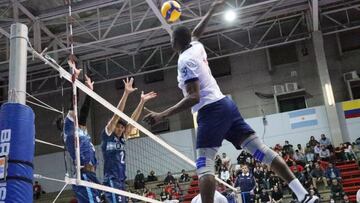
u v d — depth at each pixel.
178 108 3.13
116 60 26.72
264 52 25.86
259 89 25.42
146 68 25.84
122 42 24.16
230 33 25.64
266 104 25.09
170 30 18.97
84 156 4.86
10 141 3.10
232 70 26.06
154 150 24.05
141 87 26.94
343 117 22.91
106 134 5.71
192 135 24.11
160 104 26.47
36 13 19.47
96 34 23.38
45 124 27.11
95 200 4.87
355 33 24.83
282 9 22.89
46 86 27.14
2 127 3.15
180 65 3.32
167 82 26.67
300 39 24.02
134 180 22.91
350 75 23.97
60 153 25.55
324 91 23.12
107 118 26.67
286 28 24.86
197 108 3.35
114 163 5.65
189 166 23.59
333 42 25.08
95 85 27.22
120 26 22.92
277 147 22.06
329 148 21.70
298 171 19.73
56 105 27.05
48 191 25.08
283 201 18.58
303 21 24.17
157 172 23.77
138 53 25.58
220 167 21.28
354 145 21.97
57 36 21.89
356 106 22.89
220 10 21.56
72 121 4.85
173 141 24.27
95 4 19.03
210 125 3.25
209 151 3.23
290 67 25.25
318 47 23.52
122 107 5.66
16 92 3.31
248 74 25.80
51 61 3.87
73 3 19.17
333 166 19.69
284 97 24.77
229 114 3.34
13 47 3.43
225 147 23.56
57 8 19.34
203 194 3.10
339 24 23.50
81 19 21.42
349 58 24.64
